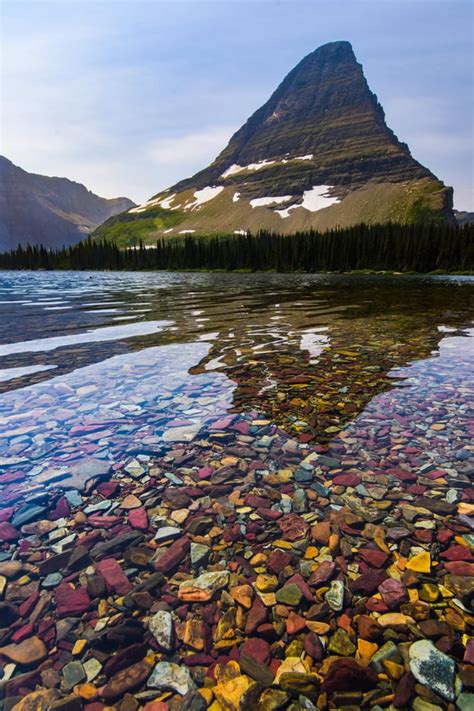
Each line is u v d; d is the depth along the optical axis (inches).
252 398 199.5
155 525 102.4
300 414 178.9
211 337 364.8
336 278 2169.0
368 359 284.4
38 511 107.7
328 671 65.3
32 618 74.9
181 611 77.0
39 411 180.2
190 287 1240.8
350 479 124.4
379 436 155.7
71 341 343.0
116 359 278.7
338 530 100.3
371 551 93.0
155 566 88.4
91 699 60.9
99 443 148.9
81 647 69.6
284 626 73.8
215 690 62.5
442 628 72.8
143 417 174.2
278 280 1852.9
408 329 420.5
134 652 68.7
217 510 109.0
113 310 588.1
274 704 60.2
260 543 96.0
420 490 118.1
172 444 148.6
